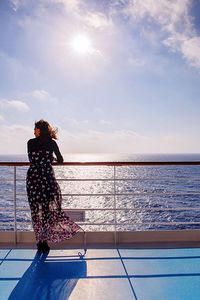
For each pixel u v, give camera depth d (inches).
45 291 110.0
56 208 146.8
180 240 160.4
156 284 114.3
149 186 1710.1
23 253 145.6
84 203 1374.3
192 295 106.4
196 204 1309.1
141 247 152.3
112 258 138.9
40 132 146.0
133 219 1120.8
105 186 1806.1
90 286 113.3
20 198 1349.7
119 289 111.2
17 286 113.9
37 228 145.9
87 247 153.0
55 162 148.7
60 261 135.9
